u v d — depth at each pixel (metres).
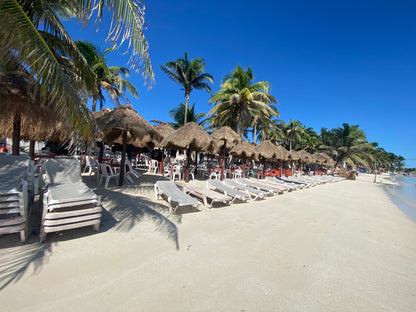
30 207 3.46
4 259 2.41
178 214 4.74
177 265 2.68
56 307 1.81
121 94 17.44
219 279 2.46
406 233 5.05
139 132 6.61
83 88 4.49
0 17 2.26
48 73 2.53
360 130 29.55
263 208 6.20
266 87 17.62
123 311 1.83
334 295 2.36
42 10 3.31
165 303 1.98
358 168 60.59
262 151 14.09
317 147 35.69
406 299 2.39
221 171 10.80
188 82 20.02
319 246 3.73
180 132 8.80
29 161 3.53
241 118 16.67
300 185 11.30
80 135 3.42
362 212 7.06
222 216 4.96
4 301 1.82
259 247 3.46
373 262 3.29
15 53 2.48
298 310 2.06
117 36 2.84
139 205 4.95
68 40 3.71
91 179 7.47
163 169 11.49
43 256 2.55
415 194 17.30
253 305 2.07
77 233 3.22
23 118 4.03
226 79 18.19
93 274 2.32
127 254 2.81
